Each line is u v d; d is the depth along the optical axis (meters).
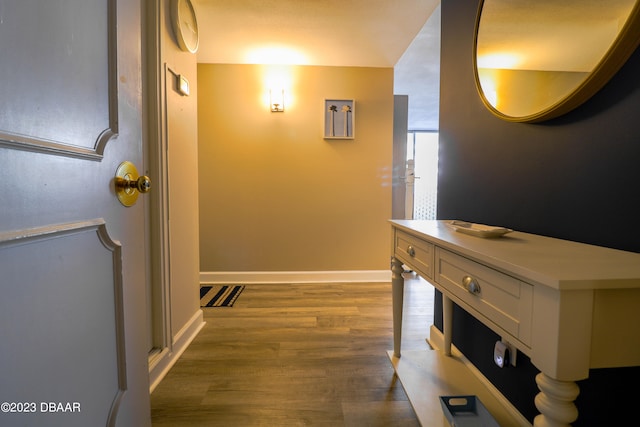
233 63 2.92
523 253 0.71
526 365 1.09
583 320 0.50
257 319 2.18
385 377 1.49
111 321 0.68
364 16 2.13
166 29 1.59
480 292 0.75
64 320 0.55
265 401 1.32
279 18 2.16
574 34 0.84
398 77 3.56
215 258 3.02
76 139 0.58
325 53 2.72
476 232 1.00
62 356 0.55
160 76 1.51
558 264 0.60
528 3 1.04
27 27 0.48
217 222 3.01
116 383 0.70
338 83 2.99
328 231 3.06
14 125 0.45
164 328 1.55
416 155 6.61
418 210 6.64
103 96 0.66
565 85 0.88
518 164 1.16
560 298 0.50
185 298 1.83
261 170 3.01
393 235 1.51
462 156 1.57
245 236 3.03
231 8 2.05
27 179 0.48
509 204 1.21
